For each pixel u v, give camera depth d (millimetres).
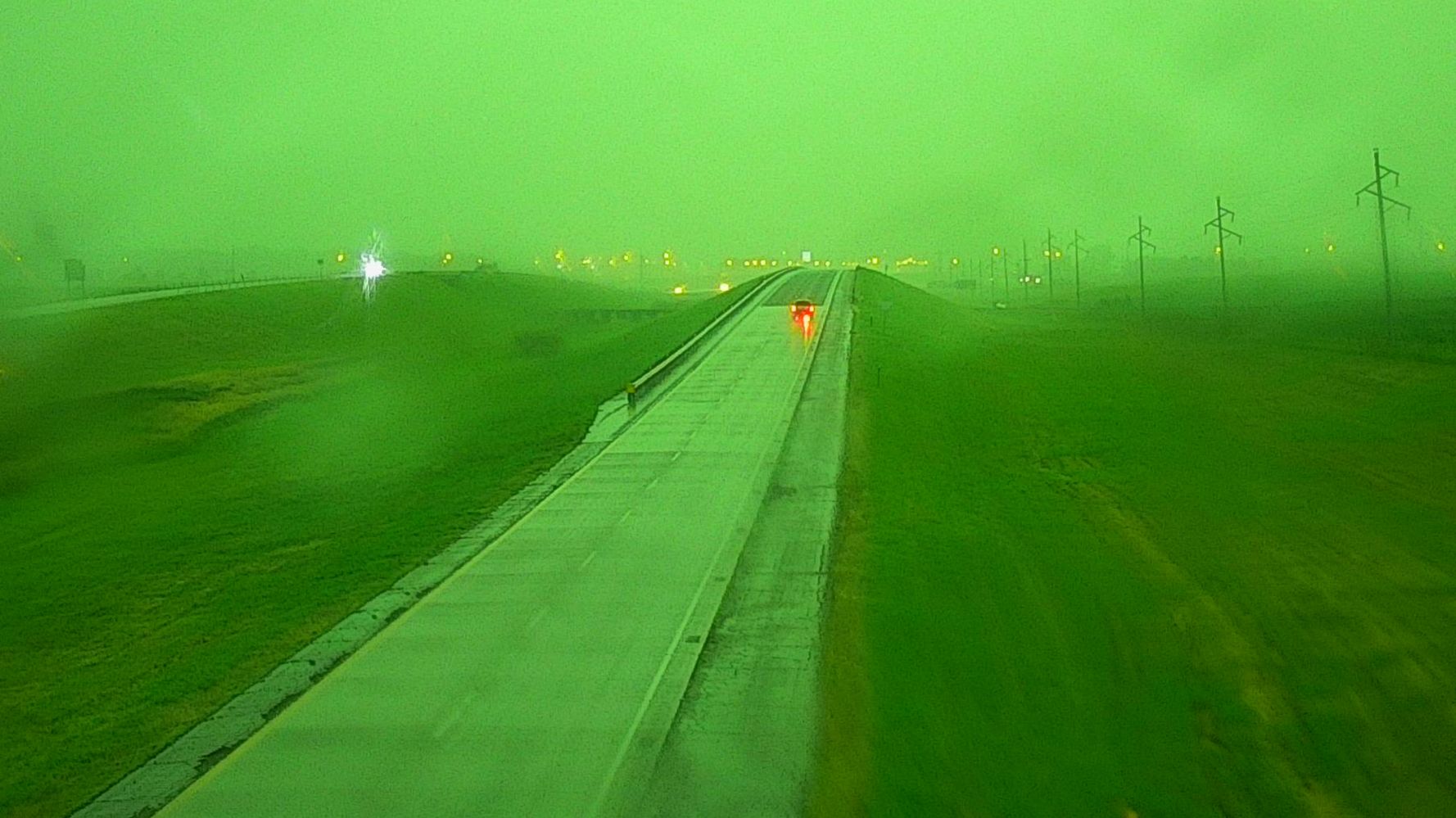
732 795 14969
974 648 20203
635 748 16562
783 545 27031
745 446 38531
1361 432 39875
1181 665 19609
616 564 26016
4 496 41656
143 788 16172
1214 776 15609
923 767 15570
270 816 14984
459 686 19203
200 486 40594
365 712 18266
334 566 27812
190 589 27516
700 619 22125
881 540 27188
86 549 32188
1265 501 31141
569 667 19891
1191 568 25250
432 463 41188
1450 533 27297
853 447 37719
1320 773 15750
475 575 25797
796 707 17781
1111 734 16859
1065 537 27875
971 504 31500
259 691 19594
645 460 37219
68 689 20953
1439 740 16641
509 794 15297
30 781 16766
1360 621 21547
